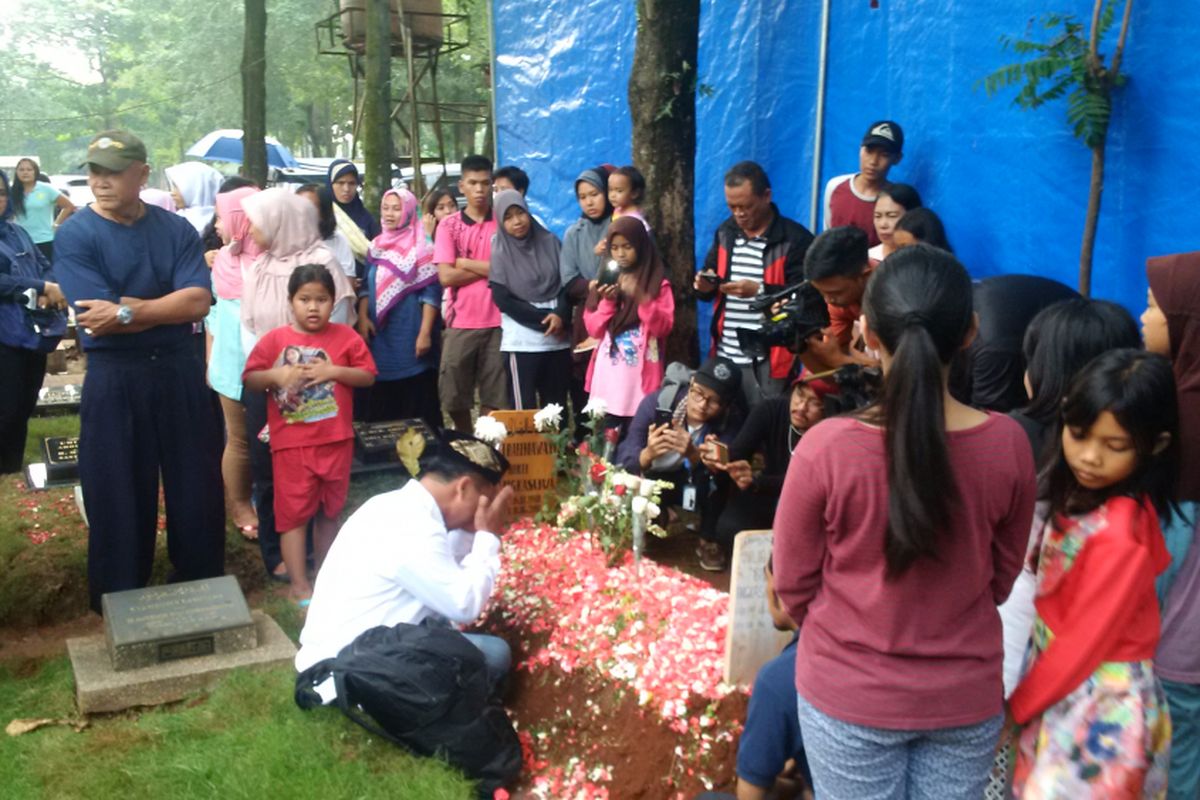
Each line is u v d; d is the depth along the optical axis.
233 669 4.35
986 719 2.37
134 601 4.57
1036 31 5.09
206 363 7.07
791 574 2.45
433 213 9.72
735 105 7.35
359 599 3.97
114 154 4.56
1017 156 5.27
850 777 2.40
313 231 5.62
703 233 7.71
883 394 2.28
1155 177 4.60
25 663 4.75
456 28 28.88
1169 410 2.45
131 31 53.44
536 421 5.23
